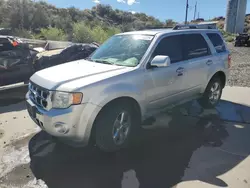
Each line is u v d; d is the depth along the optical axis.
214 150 3.77
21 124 4.73
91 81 3.29
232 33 49.91
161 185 2.95
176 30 4.69
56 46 10.87
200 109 5.59
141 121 3.99
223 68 5.54
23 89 7.21
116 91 3.39
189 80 4.69
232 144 3.97
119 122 3.64
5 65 6.23
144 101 3.88
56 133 3.22
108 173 3.18
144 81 3.82
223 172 3.19
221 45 5.65
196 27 5.55
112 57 4.30
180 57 4.53
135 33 4.57
